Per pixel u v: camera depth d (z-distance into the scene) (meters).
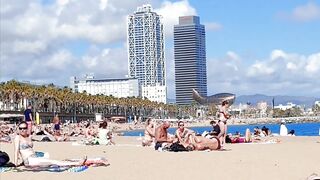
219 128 26.83
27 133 18.52
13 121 132.75
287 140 38.12
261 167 17.94
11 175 16.39
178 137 26.48
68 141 40.47
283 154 22.88
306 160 20.23
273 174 16.09
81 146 31.20
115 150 27.00
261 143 32.19
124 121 196.00
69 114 190.00
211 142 25.50
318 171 16.75
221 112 27.12
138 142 39.75
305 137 44.06
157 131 27.23
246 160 20.25
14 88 162.38
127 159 21.45
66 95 192.50
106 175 16.33
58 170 17.42
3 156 18.55
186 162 19.78
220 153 23.53
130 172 17.00
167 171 17.17
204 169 17.56
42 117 165.62
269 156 21.94
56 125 44.84
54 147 30.34
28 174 16.59
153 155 23.08
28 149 18.33
